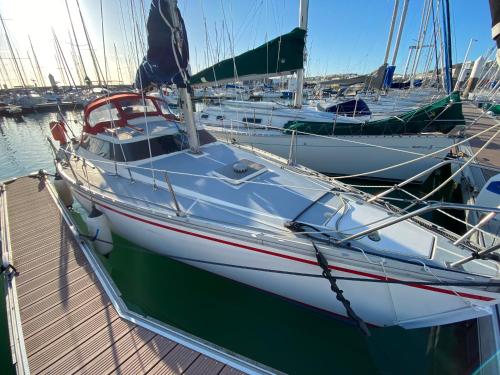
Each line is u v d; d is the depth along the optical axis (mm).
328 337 2949
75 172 4281
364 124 6227
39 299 2854
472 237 3582
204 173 3598
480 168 5836
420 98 12617
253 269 2637
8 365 2752
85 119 4559
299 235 2555
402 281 2195
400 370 2613
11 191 5547
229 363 2217
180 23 3148
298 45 4305
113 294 2906
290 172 3775
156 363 2234
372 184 6773
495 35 1550
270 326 3115
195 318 3244
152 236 3262
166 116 4824
